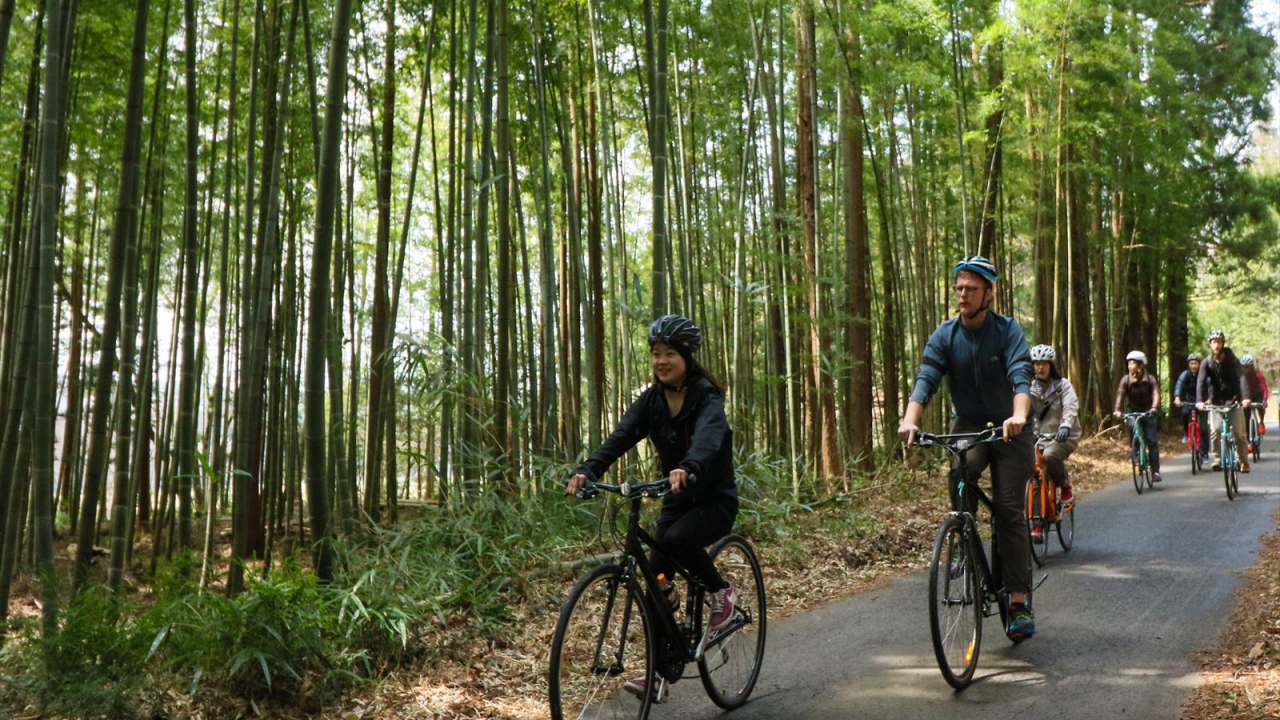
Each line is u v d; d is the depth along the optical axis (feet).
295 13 27.32
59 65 17.85
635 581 12.32
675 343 12.52
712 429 12.13
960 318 15.93
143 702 13.80
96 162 35.55
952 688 14.30
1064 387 24.23
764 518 26.63
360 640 15.93
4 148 31.48
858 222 39.93
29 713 13.70
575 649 11.64
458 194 41.04
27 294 24.06
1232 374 34.73
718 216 40.75
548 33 37.19
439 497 26.11
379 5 36.68
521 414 24.95
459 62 37.42
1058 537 24.59
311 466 17.12
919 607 19.21
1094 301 62.69
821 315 38.65
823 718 13.34
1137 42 49.80
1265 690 13.25
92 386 51.34
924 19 36.45
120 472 20.06
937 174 49.75
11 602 28.25
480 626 17.46
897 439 38.65
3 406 30.50
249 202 30.42
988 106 42.88
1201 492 34.86
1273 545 24.00
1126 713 12.94
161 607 14.92
